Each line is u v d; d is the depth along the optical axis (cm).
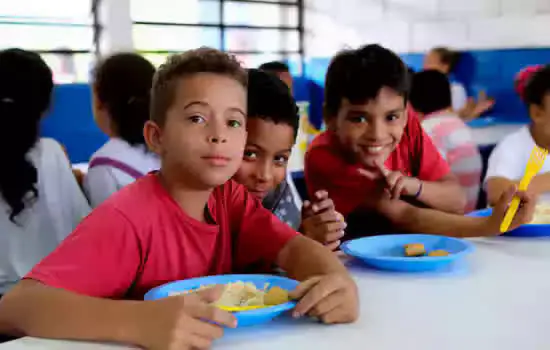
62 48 362
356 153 146
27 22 348
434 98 241
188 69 85
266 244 102
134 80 158
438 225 133
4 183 145
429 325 74
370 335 71
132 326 67
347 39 468
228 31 444
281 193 132
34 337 71
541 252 113
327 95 150
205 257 95
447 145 235
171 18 409
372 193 150
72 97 336
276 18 481
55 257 79
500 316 77
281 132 112
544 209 143
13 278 150
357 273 100
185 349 65
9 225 148
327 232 121
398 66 140
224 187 104
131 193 90
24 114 145
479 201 267
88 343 69
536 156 122
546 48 353
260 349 67
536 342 68
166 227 90
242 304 79
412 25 422
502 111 379
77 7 366
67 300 72
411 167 166
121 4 379
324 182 160
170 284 85
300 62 502
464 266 103
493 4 375
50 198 153
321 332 73
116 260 83
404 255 112
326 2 479
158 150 91
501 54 375
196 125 84
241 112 87
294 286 85
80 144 342
